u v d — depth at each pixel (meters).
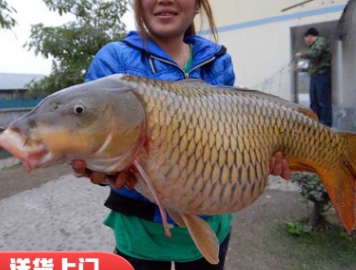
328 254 2.74
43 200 4.30
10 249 2.99
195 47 1.68
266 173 1.33
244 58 7.43
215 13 7.55
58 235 3.24
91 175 1.11
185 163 1.13
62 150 0.99
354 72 4.55
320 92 5.98
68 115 1.00
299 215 3.39
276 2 6.89
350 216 1.54
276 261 2.70
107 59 1.48
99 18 6.53
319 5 6.51
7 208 4.07
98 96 1.03
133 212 1.49
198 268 1.67
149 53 1.51
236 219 3.46
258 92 1.41
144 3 1.49
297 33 7.02
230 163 1.21
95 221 3.53
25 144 0.96
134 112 1.06
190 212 1.21
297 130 1.42
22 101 13.09
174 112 1.13
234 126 1.24
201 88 1.26
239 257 2.78
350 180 1.56
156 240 1.54
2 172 6.05
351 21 4.73
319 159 1.50
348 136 1.55
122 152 1.05
